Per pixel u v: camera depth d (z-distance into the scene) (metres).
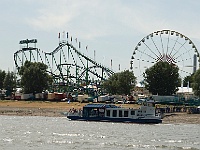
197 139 114.19
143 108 158.88
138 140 110.25
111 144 101.94
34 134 121.00
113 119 161.38
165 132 129.50
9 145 99.38
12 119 176.50
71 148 95.69
